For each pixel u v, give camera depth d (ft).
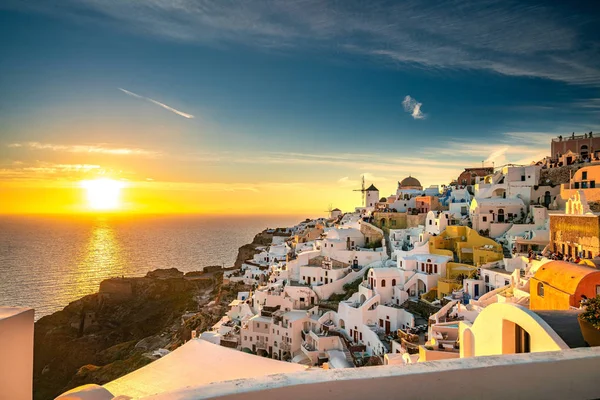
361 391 18.74
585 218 123.75
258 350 204.44
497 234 211.00
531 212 206.39
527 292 120.26
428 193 322.34
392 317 166.61
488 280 164.45
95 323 359.05
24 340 24.47
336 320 195.52
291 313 206.28
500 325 40.91
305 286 228.43
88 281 559.79
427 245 207.10
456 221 228.63
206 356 70.18
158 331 341.82
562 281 64.80
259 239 501.97
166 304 390.42
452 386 20.03
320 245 264.52
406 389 19.36
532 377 21.20
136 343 297.33
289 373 18.98
